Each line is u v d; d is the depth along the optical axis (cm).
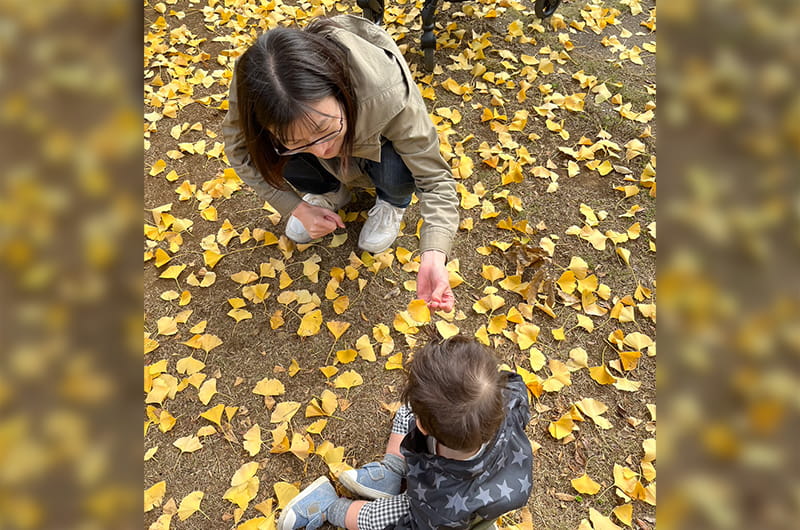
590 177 216
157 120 242
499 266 193
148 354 180
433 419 117
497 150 221
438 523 129
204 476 160
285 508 147
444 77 248
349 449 163
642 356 174
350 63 133
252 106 125
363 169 178
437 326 179
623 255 192
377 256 196
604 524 146
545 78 247
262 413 169
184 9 290
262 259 200
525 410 142
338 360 176
